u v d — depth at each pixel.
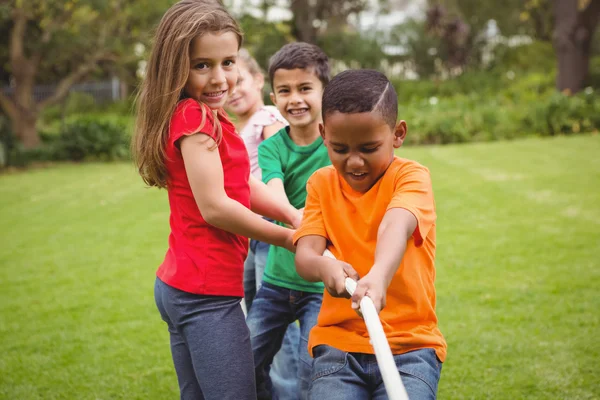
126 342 3.89
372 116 1.64
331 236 1.88
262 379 2.60
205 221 2.00
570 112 14.70
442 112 15.42
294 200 2.72
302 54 2.63
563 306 4.05
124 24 16.56
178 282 2.00
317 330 1.89
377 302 1.51
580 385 3.01
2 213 8.54
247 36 16.58
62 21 15.66
